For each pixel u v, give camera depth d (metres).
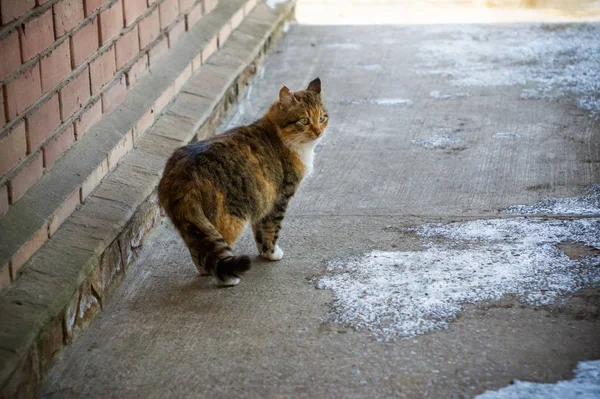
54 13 2.79
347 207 3.27
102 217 2.85
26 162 2.70
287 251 3.03
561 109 3.93
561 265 2.86
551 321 2.64
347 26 5.17
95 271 2.74
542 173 3.43
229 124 3.90
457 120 3.89
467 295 2.75
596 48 4.59
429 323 2.65
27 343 2.42
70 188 2.81
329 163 3.58
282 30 5.00
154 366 2.55
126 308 2.78
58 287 2.58
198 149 2.85
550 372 2.47
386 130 3.84
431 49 4.68
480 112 3.95
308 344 2.60
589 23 5.06
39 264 2.63
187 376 2.51
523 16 5.30
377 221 3.18
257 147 2.92
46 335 2.51
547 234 3.03
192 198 2.77
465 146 3.67
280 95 2.98
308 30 5.11
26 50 2.67
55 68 2.81
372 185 3.41
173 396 2.45
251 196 2.86
